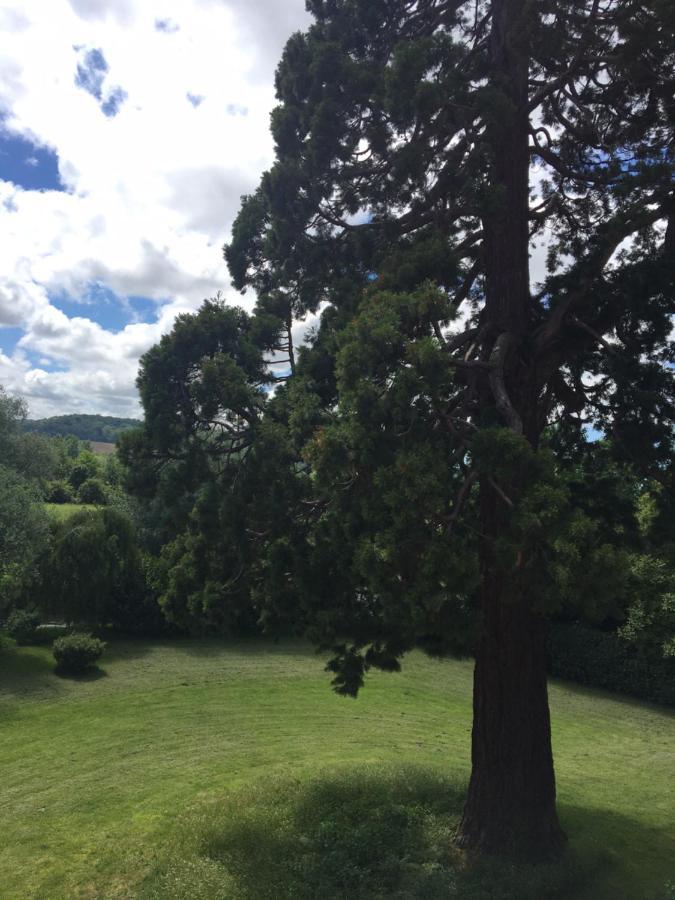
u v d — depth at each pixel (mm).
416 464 5422
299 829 7957
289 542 7641
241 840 7566
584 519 5078
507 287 8344
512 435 5574
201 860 7137
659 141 8922
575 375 9602
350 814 8305
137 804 9258
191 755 11352
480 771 7664
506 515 5539
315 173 9203
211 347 8336
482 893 6312
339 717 13984
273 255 9602
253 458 7762
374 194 9398
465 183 8102
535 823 7457
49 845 8008
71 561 19125
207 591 8211
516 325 8273
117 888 6926
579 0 8328
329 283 9797
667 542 8070
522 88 8695
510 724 7555
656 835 8320
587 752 12688
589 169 9570
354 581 6770
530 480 5457
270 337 8859
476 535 6070
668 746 13375
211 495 7980
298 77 9586
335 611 6914
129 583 20531
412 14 9617
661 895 6645
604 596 5012
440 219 8617
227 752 11531
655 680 16531
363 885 6613
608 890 6762
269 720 13547
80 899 6742
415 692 16266
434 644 6371
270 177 9289
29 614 18859
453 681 17500
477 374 7711
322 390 8508
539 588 5289
